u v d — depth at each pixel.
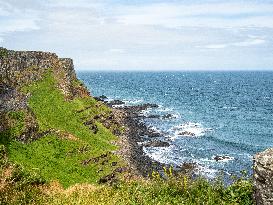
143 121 121.31
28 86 85.00
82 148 62.59
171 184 21.67
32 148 58.56
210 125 121.62
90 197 21.91
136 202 20.38
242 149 89.38
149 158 75.12
